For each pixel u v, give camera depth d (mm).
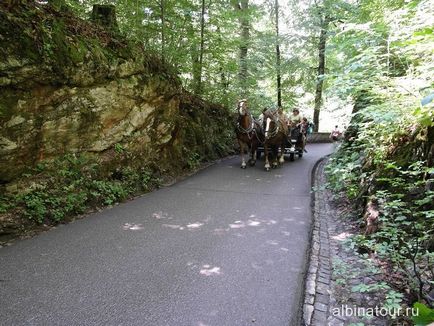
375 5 8508
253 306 3814
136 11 11492
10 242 5281
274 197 8633
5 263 4594
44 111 6551
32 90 6250
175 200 8086
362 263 4684
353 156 8570
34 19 6305
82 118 7359
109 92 7992
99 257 4895
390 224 4512
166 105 10430
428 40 4254
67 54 6793
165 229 6121
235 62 17344
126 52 8609
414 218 4699
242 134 12297
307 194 9016
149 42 12359
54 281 4184
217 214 7102
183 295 3984
